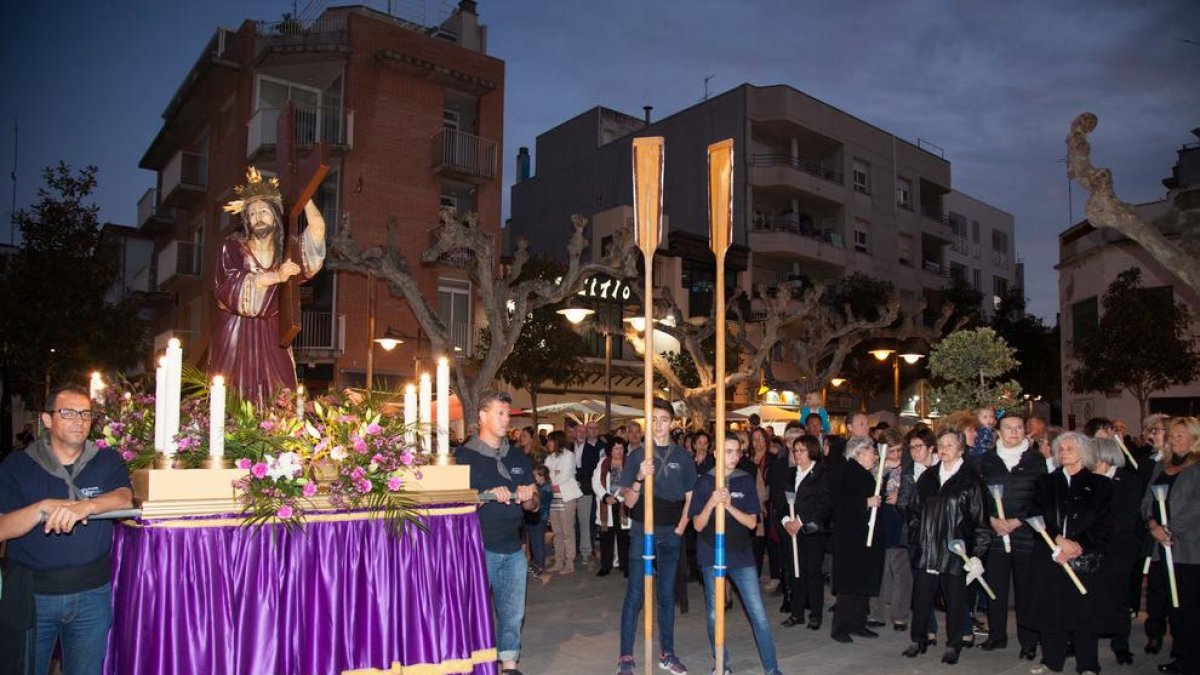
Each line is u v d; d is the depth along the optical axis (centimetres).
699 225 3547
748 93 3484
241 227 603
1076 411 2598
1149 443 952
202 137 2998
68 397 430
